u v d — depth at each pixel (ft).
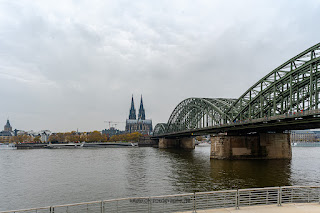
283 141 257.34
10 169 212.64
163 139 602.03
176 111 476.54
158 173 176.14
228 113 268.21
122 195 116.98
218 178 148.56
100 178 161.89
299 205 54.85
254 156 253.03
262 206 54.08
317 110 141.69
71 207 101.14
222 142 258.57
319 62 152.05
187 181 142.51
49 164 247.91
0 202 111.65
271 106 209.36
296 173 163.02
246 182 135.23
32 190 132.05
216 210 51.26
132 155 357.61
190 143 567.18
